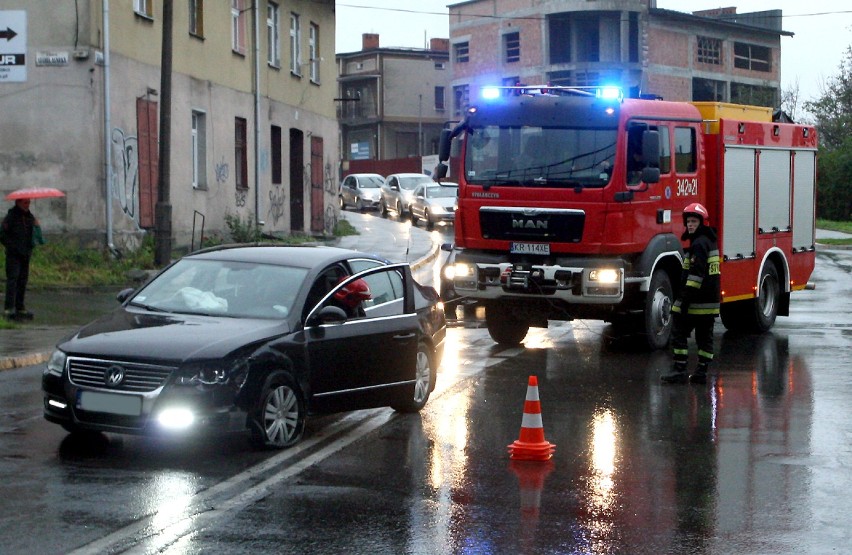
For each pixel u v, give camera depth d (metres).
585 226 15.24
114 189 24.20
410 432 10.32
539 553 6.68
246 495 7.90
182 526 7.11
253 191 32.78
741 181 17.45
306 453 9.34
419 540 6.91
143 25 25.66
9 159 23.72
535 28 78.19
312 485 8.24
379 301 10.84
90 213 23.69
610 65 75.56
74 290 21.61
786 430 10.55
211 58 29.67
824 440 10.12
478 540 6.93
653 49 76.88
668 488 8.33
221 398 8.84
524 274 15.44
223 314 9.88
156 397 8.74
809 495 8.14
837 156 60.47
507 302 15.85
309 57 37.91
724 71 81.62
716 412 11.45
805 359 15.45
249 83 32.47
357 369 10.31
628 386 13.08
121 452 9.23
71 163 23.61
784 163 18.73
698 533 7.15
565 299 15.40
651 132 15.16
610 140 15.23
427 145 93.50
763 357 15.66
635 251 15.54
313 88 38.12
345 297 10.39
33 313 18.36
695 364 14.91
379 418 11.03
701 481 8.56
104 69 23.75
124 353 8.93
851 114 72.62
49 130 23.61
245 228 30.27
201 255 10.77
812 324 19.91
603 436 10.23
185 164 27.98
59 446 9.43
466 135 15.96
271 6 34.56
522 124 15.62
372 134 92.69
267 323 9.61
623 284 15.22
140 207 25.47
